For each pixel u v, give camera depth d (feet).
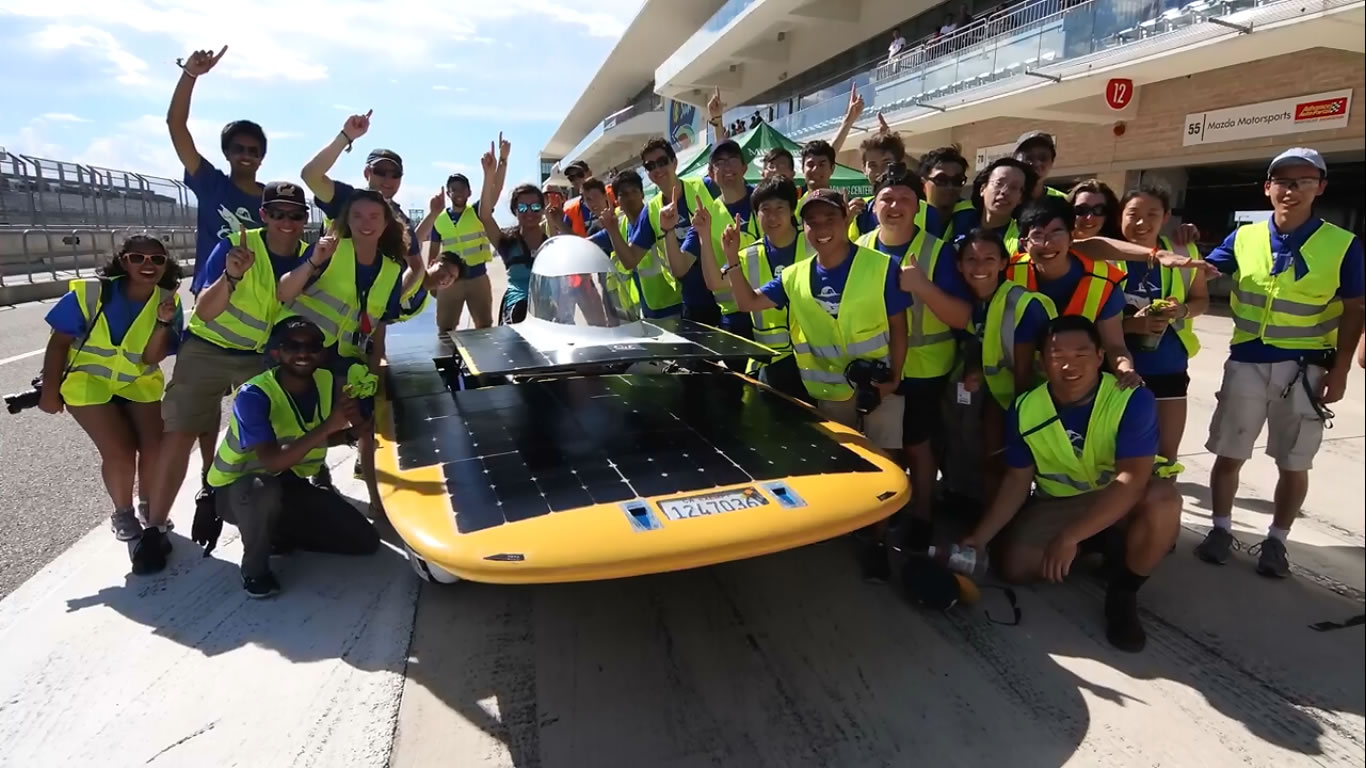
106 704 7.85
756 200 11.80
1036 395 9.45
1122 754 7.11
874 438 10.71
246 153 12.70
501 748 7.28
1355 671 8.21
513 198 19.98
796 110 66.33
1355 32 24.80
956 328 10.13
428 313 29.53
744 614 9.62
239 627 9.32
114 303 10.50
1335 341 9.93
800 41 78.64
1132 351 10.87
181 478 11.13
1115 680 8.21
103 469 10.85
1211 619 9.37
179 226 69.72
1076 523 8.89
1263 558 10.40
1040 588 10.25
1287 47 27.71
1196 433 17.07
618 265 16.39
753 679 8.30
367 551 11.20
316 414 10.62
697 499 7.64
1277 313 10.08
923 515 11.02
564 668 8.52
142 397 11.19
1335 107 28.12
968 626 9.32
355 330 11.74
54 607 9.78
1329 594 9.87
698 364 13.43
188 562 11.05
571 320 12.01
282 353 9.82
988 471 11.08
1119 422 8.73
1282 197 10.03
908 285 9.62
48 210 53.31
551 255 12.55
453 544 6.86
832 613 9.64
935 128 49.14
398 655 8.75
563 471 8.24
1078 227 10.27
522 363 9.98
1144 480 8.59
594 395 11.13
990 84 41.39
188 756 7.12
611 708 7.84
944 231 12.17
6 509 13.11
